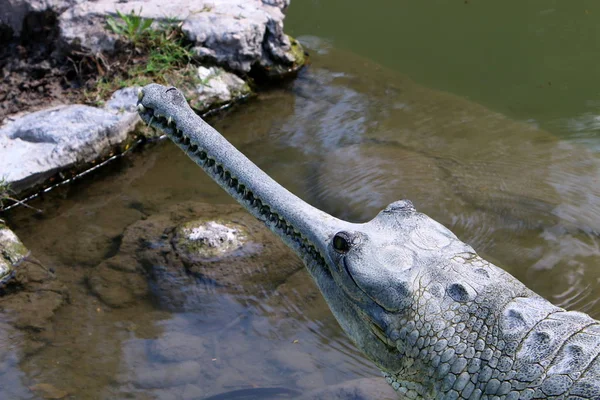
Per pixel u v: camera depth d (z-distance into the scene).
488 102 8.54
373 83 8.83
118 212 6.65
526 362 3.53
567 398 3.37
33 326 5.40
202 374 4.95
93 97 7.66
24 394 4.82
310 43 9.91
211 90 8.09
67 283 5.81
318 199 6.70
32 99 7.68
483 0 11.10
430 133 7.77
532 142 7.60
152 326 5.37
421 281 3.80
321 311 5.52
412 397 3.95
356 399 4.63
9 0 7.96
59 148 6.97
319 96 8.55
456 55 9.65
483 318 3.67
